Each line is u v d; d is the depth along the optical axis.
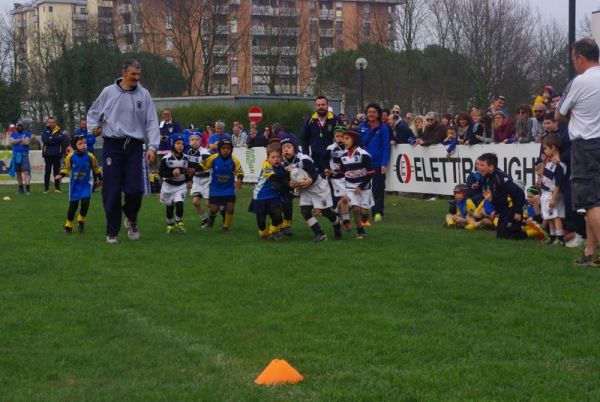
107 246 10.66
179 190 12.17
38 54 52.97
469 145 16.03
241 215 14.85
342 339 5.94
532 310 6.71
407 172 17.89
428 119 17.27
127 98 10.87
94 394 4.82
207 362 5.45
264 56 62.12
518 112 16.34
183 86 51.78
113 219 11.02
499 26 38.72
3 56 55.25
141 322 6.54
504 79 38.00
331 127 12.98
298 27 56.88
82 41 47.69
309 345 5.78
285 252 9.93
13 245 10.80
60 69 40.50
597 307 6.77
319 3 73.44
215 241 11.09
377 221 13.80
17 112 46.84
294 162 11.01
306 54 60.62
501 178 10.98
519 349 5.64
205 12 51.56
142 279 8.30
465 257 9.33
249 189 22.91
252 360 5.48
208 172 12.87
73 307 7.05
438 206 15.99
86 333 6.25
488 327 6.24
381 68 41.69
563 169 10.23
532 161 14.53
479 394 4.75
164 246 10.62
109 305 7.15
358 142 11.02
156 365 5.42
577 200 8.43
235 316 6.67
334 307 6.91
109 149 10.92
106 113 10.84
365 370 5.21
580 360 5.39
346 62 47.28
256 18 65.00
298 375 5.07
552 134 10.45
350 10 74.50
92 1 82.56
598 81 8.22
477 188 12.33
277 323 6.41
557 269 8.47
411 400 4.68
